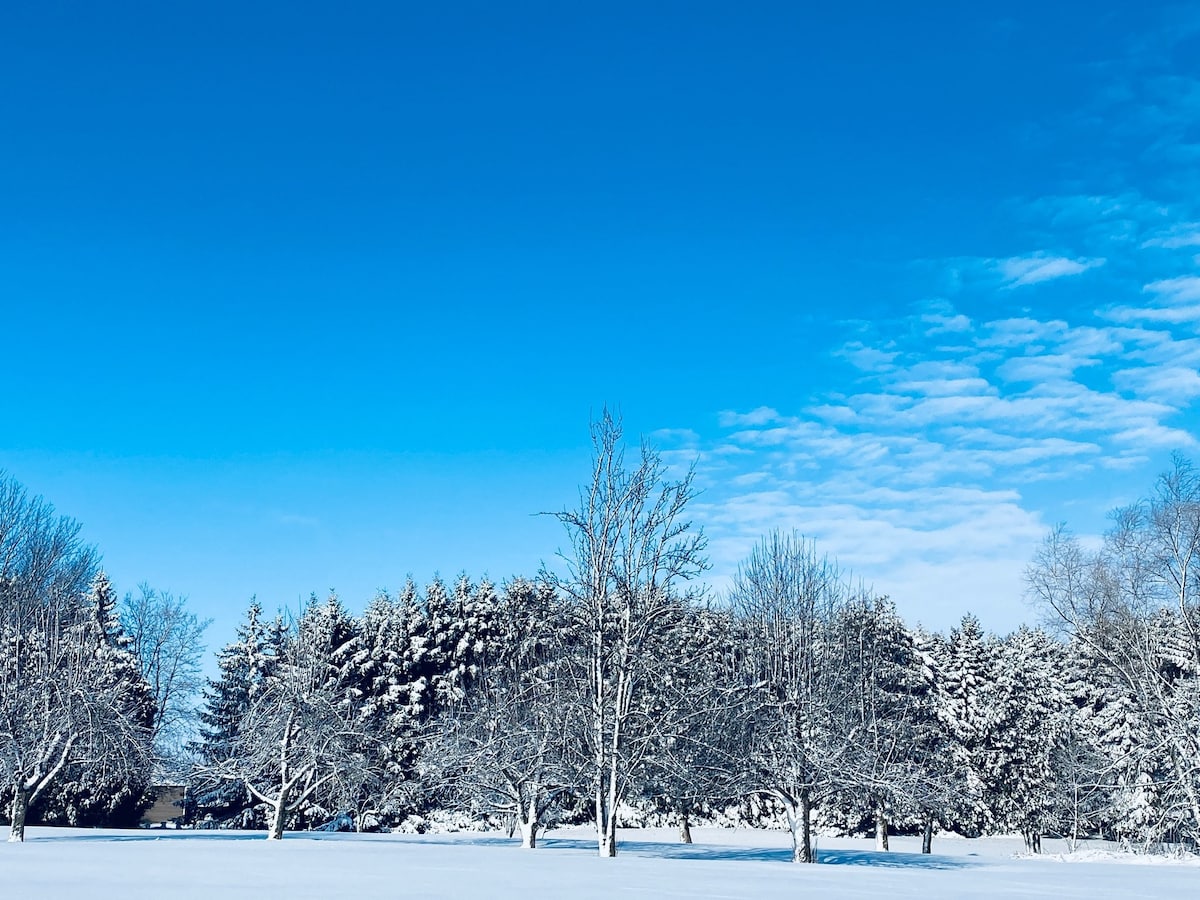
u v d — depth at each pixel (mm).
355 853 29938
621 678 31594
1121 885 23484
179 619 60719
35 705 40219
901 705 53594
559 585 32500
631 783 31281
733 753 35562
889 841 64188
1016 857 43625
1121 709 54906
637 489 33000
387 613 73812
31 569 58125
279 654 66812
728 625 40406
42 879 18891
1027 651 75688
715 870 25094
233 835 48188
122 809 59625
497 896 16562
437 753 42062
